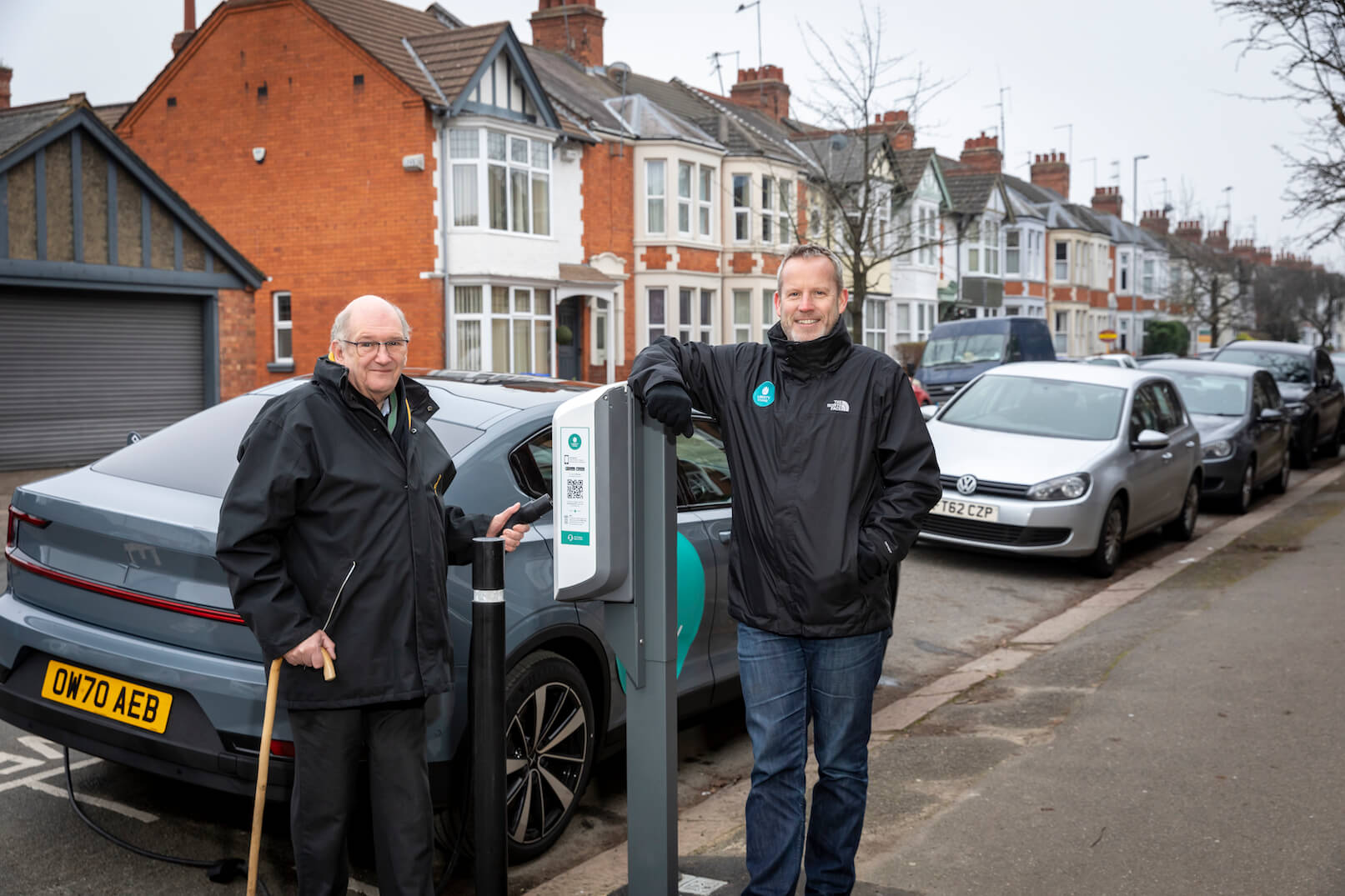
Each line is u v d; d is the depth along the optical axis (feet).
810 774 15.28
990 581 28.91
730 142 97.96
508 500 12.63
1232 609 22.88
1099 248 176.76
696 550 15.07
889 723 16.98
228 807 13.80
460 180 74.02
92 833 12.94
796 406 9.74
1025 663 19.83
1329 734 15.46
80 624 11.69
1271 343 60.75
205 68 79.05
